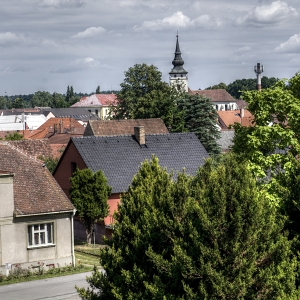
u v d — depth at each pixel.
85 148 52.19
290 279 18.97
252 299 18.33
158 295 19.73
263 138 34.88
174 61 185.75
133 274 21.80
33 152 60.59
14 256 36.78
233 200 18.98
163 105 99.06
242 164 20.62
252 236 18.61
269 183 31.98
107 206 44.66
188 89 185.25
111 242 25.16
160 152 54.53
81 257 41.97
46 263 37.94
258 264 18.95
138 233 23.31
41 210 37.66
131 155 53.09
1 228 36.28
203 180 23.41
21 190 38.34
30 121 161.62
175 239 20.58
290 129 35.38
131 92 119.88
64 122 134.38
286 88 38.44
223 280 18.11
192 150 55.94
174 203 22.05
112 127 83.31
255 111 36.72
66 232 38.94
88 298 23.89
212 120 81.19
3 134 118.50
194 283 19.34
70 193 44.34
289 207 22.77
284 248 18.94
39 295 31.45
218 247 18.75
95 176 44.22
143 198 25.47
